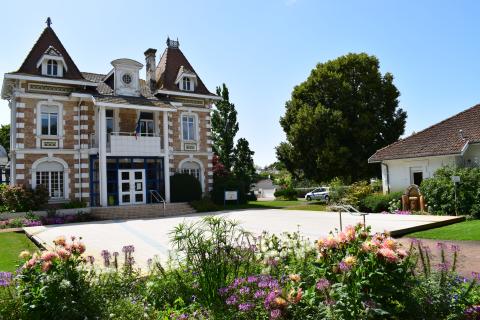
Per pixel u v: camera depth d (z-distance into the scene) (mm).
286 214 22609
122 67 28062
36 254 5145
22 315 4680
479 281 6223
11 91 25922
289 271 5660
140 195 27328
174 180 28000
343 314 4047
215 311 5047
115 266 6812
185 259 6707
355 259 4348
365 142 33844
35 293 4781
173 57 32188
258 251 7133
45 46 25938
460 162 21234
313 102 36281
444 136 22875
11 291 4984
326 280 4332
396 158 23688
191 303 5695
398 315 4398
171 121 29594
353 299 4102
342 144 34031
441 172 20375
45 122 24859
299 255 6531
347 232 4770
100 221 21953
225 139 43406
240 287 5141
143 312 5281
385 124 35719
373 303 4113
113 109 27438
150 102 27250
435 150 21828
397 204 21828
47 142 24641
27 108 24297
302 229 14984
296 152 35594
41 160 24359
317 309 4211
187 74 30672
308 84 36438
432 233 13734
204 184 30672
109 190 26406
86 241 13516
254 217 20781
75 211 23312
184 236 5988
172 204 26281
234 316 4664
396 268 4395
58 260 5062
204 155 30859
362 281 4246
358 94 34938
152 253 10828
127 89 28125
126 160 27172
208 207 26688
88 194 25250
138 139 26391
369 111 34688
